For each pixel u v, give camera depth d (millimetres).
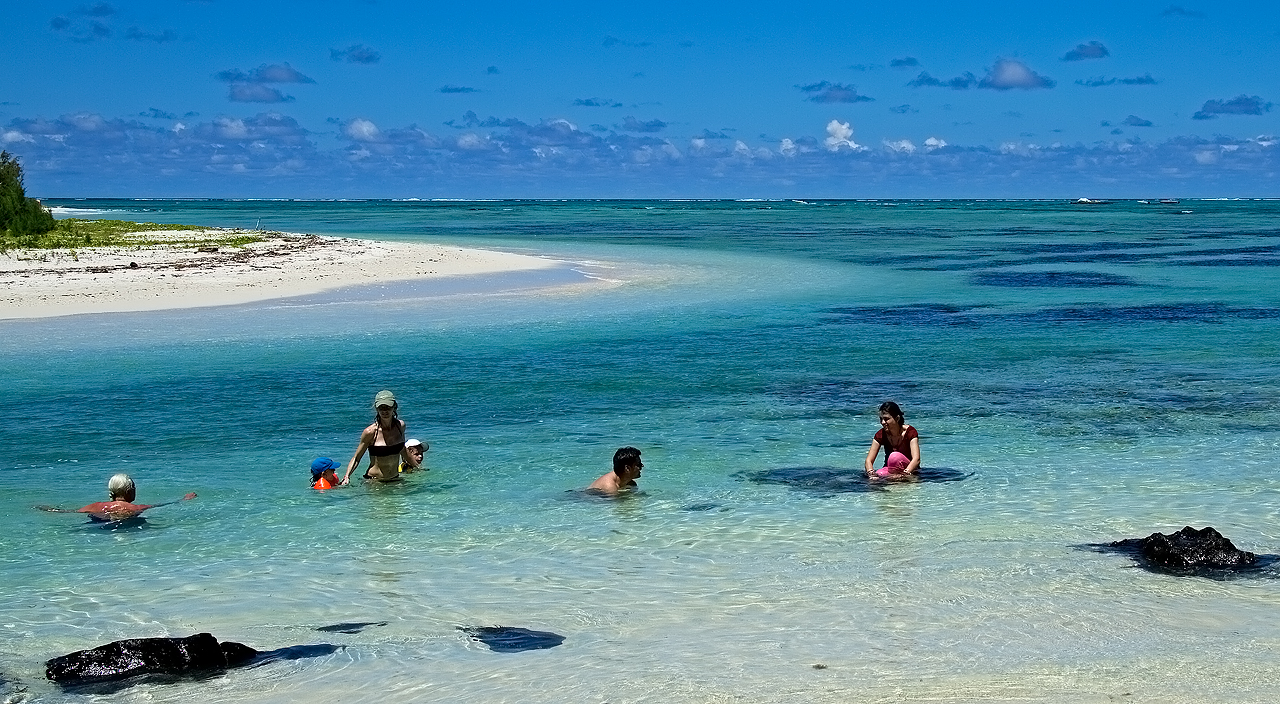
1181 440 15000
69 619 8641
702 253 54750
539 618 8602
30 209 56562
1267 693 6961
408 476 13258
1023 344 24031
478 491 12617
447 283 35625
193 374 19781
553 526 11234
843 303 31953
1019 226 97750
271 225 92875
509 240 68562
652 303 31203
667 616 8609
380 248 50500
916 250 58781
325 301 30234
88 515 11609
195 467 13656
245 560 10164
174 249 45938
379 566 9977
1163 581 9320
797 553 10258
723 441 15078
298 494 12516
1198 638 7992
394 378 19609
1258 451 14336
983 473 13305
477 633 8273
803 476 13242
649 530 11078
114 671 7430
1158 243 67188
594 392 18500
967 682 7195
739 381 19547
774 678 7309
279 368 20453
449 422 16250
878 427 15945
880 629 8250
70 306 27906
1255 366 21031
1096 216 136125
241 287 32719
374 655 7832
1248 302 32625
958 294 34812
